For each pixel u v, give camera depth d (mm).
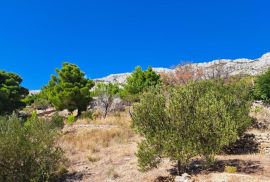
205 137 16719
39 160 18906
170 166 18922
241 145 22312
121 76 106812
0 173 18062
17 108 50125
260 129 25656
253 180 14945
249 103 24750
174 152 16672
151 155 17078
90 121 35594
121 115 38406
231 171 16594
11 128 19250
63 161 20672
